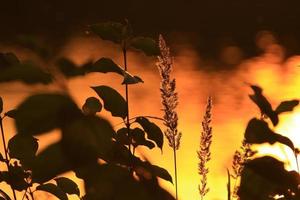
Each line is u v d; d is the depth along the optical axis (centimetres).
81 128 114
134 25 4553
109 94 139
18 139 154
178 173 740
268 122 137
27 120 114
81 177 116
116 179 116
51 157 113
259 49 3506
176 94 165
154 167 122
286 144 136
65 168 113
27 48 125
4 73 117
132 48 153
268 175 135
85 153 113
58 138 113
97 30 148
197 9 5325
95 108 139
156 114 1864
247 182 139
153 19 4800
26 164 114
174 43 3772
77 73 119
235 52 3431
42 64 120
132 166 121
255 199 139
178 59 3183
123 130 148
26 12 4781
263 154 136
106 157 116
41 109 114
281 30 4231
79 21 4600
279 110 139
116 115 141
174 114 167
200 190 179
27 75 117
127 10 5188
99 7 5250
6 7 4856
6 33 4044
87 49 3347
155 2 5541
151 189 116
